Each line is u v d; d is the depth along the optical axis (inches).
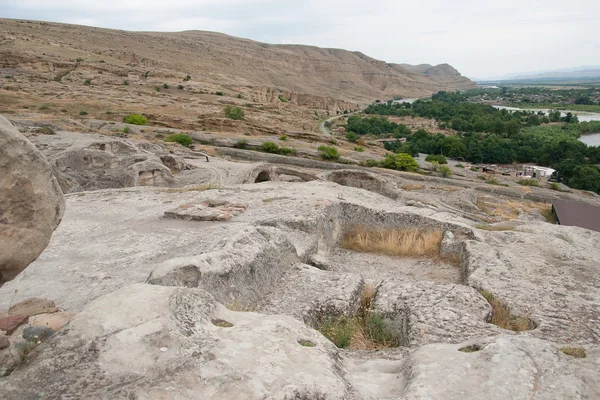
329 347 169.5
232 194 532.1
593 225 1043.9
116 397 118.6
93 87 3346.5
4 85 2878.9
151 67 4621.1
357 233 459.2
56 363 131.3
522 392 134.0
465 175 2094.0
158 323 150.7
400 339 235.9
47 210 132.4
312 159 1989.4
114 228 377.7
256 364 138.6
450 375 144.2
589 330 227.9
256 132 2549.2
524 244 375.6
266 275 278.7
